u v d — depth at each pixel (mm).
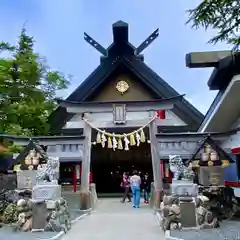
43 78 22688
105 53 18297
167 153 15219
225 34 6852
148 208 16578
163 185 17016
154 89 18578
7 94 18688
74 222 12078
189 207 9586
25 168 11562
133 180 17234
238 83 9781
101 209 16516
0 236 9250
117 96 18969
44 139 15883
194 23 6934
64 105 16078
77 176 20828
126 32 17953
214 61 10203
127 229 10594
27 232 9742
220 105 11594
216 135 13906
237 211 11258
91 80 18406
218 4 6590
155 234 9609
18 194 11281
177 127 19406
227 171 14633
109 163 27312
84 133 16062
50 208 10023
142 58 19094
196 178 11594
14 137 15305
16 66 19875
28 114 19609
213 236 8453
